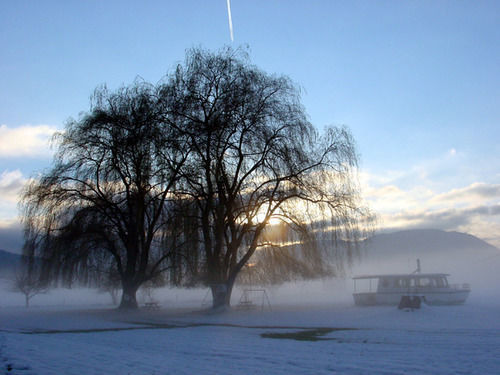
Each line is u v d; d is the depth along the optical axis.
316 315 29.42
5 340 15.82
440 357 11.59
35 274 32.41
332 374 9.55
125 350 13.73
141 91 32.28
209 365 10.91
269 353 12.81
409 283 42.19
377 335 17.23
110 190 32.78
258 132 29.58
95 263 34.81
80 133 31.70
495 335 16.95
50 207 31.38
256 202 31.02
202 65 31.09
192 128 29.61
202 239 32.34
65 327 23.41
